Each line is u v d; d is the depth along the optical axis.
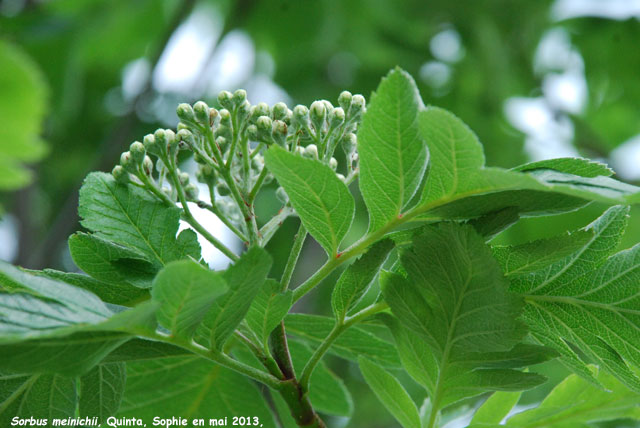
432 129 0.50
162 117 0.99
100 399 0.54
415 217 0.52
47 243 0.88
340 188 0.51
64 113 1.06
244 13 1.05
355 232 0.97
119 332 0.50
